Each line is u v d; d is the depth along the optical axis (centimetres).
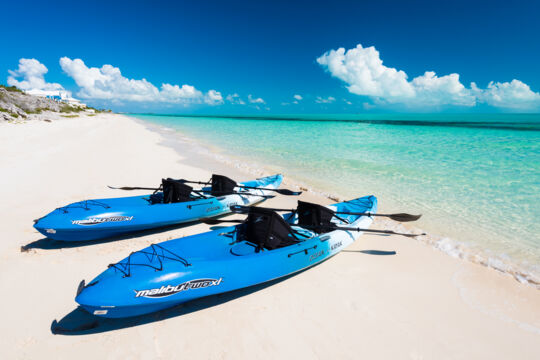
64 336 400
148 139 2786
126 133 3225
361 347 403
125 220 677
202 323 438
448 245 704
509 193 1091
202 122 7769
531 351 407
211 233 574
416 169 1520
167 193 773
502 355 399
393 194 1100
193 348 391
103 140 2381
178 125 6184
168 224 752
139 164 1499
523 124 5450
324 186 1220
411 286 545
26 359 362
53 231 602
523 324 456
